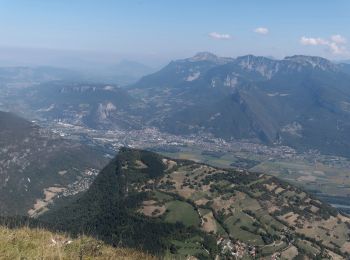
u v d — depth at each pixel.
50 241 22.98
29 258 19.42
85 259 21.16
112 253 22.95
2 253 19.41
